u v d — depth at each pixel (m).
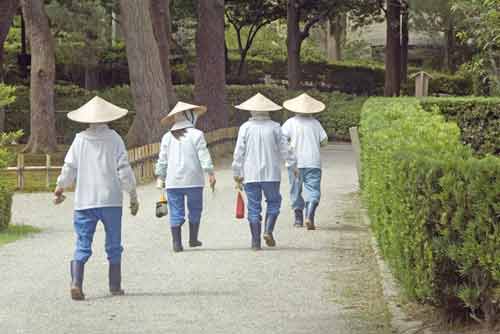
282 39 85.81
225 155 44.00
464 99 37.91
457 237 10.37
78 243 13.28
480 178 9.93
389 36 62.72
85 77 68.25
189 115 17.55
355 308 12.68
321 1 65.44
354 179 32.38
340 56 85.12
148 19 37.34
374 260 16.06
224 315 12.23
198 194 17.50
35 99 44.12
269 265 15.95
